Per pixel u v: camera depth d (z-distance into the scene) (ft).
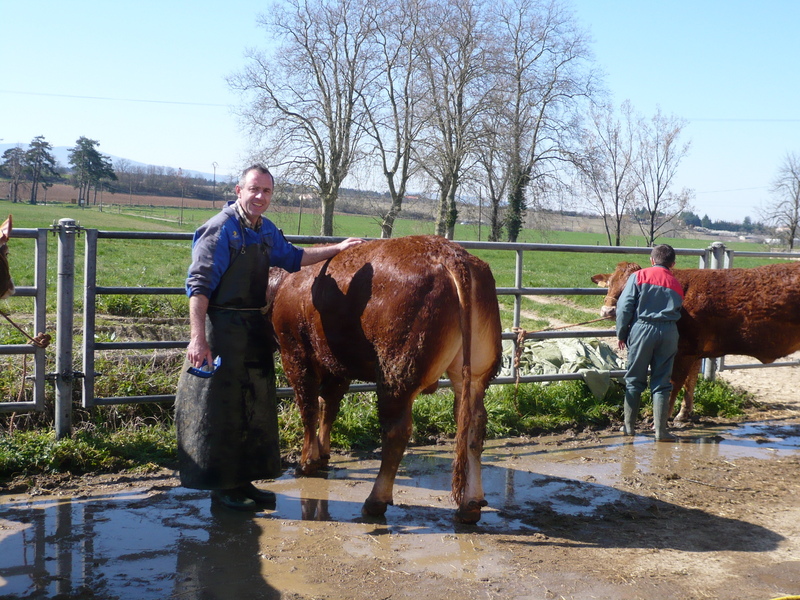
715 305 21.13
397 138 131.03
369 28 121.60
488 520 14.35
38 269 17.11
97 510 14.25
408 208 144.77
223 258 13.52
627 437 21.30
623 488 16.67
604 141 195.00
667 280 20.49
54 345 22.99
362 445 19.24
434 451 19.13
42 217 211.61
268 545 12.80
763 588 11.62
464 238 200.64
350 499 15.33
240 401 13.94
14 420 18.31
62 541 12.70
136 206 362.12
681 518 14.80
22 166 354.54
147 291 18.30
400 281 13.02
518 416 21.75
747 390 27.45
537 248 22.27
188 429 13.96
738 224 354.33
